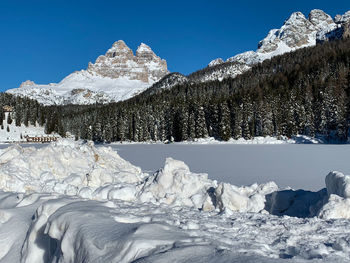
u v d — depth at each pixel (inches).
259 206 272.5
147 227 152.4
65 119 5595.5
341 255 127.2
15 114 4926.2
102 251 138.9
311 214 233.8
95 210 192.5
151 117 3757.4
